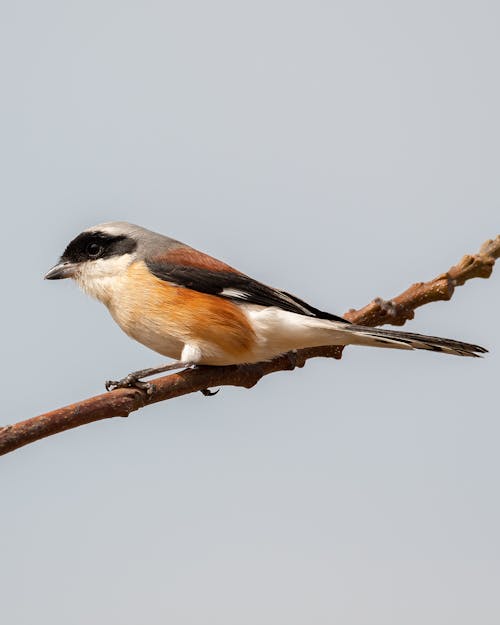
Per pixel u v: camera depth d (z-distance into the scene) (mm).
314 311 9836
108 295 9992
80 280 10125
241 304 9672
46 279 10156
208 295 9680
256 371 9875
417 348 8930
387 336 9086
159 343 9891
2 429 6715
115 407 7348
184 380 8977
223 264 10016
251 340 9617
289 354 10195
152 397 8578
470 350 8820
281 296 9844
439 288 10078
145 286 9781
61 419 7012
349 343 9453
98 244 10117
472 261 10172
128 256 10000
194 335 9609
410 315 10266
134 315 9852
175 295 9680
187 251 10086
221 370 9547
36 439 6863
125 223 10375
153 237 10211
